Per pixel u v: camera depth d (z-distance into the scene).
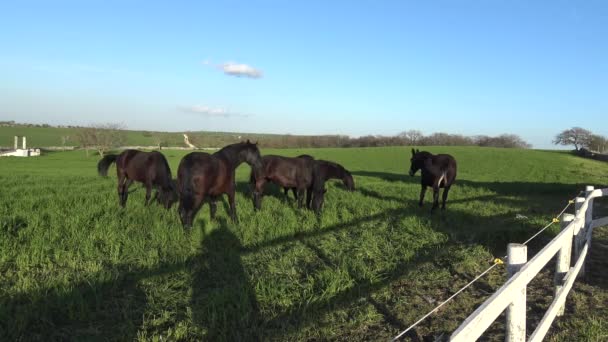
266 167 11.70
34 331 4.63
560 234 4.87
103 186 17.66
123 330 4.66
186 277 6.26
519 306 3.36
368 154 59.47
